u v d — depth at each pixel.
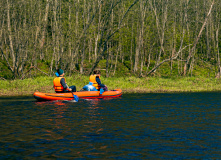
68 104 9.63
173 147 4.32
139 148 4.27
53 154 3.97
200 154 3.99
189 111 8.00
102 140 4.71
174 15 30.14
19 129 5.54
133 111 7.94
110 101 10.59
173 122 6.27
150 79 20.91
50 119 6.62
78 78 18.92
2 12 22.31
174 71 31.58
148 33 27.94
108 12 21.73
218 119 6.67
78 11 22.59
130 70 30.16
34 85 16.59
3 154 3.97
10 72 24.86
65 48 21.14
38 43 20.75
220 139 4.78
